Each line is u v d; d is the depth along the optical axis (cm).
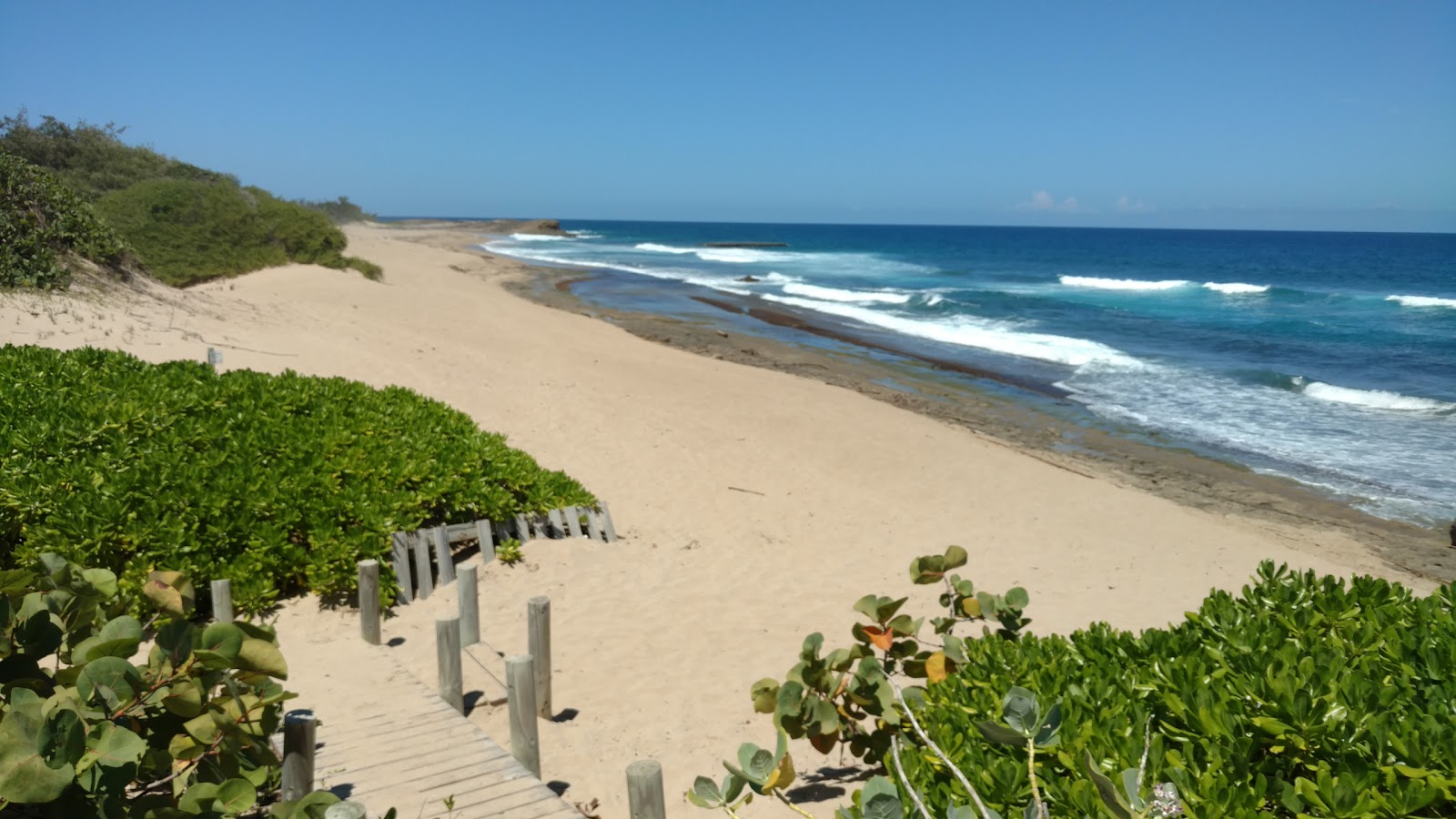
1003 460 1470
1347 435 1730
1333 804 235
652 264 6091
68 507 743
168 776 387
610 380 1780
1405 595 409
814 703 462
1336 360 2470
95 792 297
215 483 809
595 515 1007
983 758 292
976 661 397
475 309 2641
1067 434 1736
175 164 3366
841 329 3006
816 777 579
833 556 1035
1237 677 308
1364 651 354
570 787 554
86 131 3291
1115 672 341
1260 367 2369
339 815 292
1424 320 3341
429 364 1727
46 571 369
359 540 810
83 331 1438
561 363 1898
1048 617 895
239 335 1678
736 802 325
